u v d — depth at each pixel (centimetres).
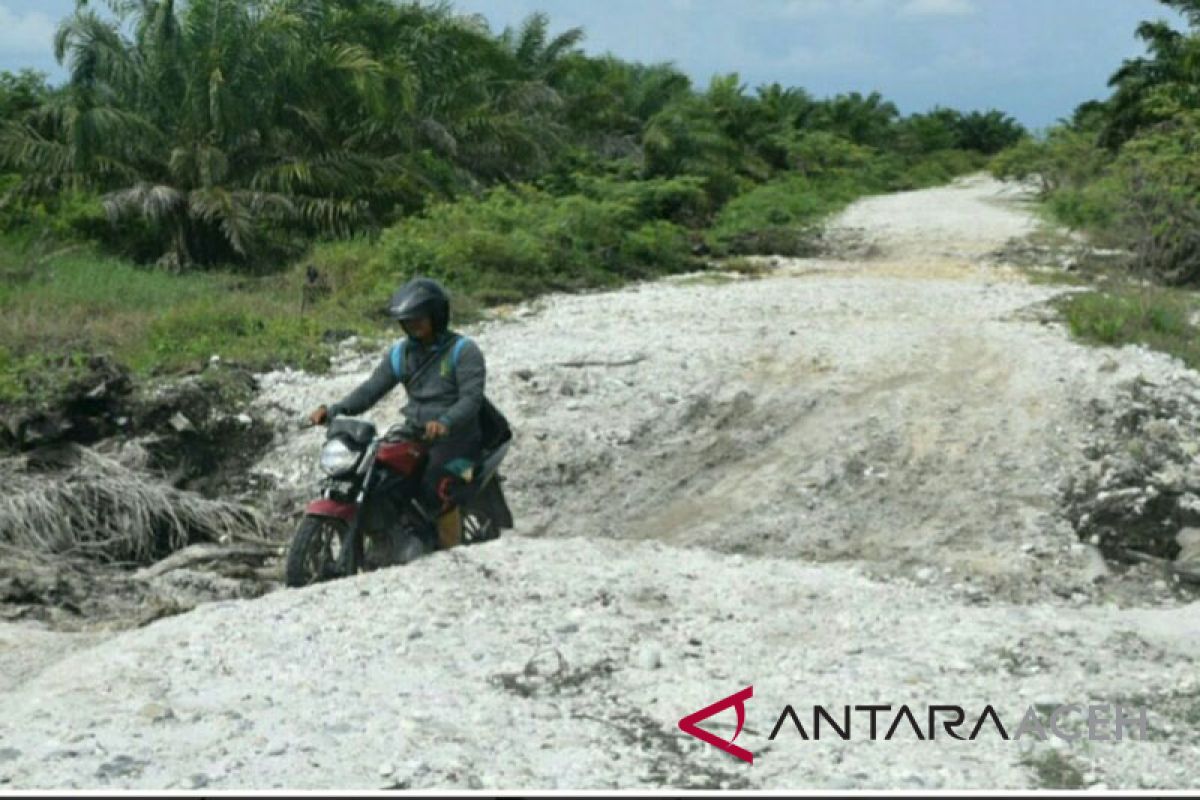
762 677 619
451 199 2894
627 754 534
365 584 733
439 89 3228
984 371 1366
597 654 637
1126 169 2634
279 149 2697
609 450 1195
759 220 3112
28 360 1334
